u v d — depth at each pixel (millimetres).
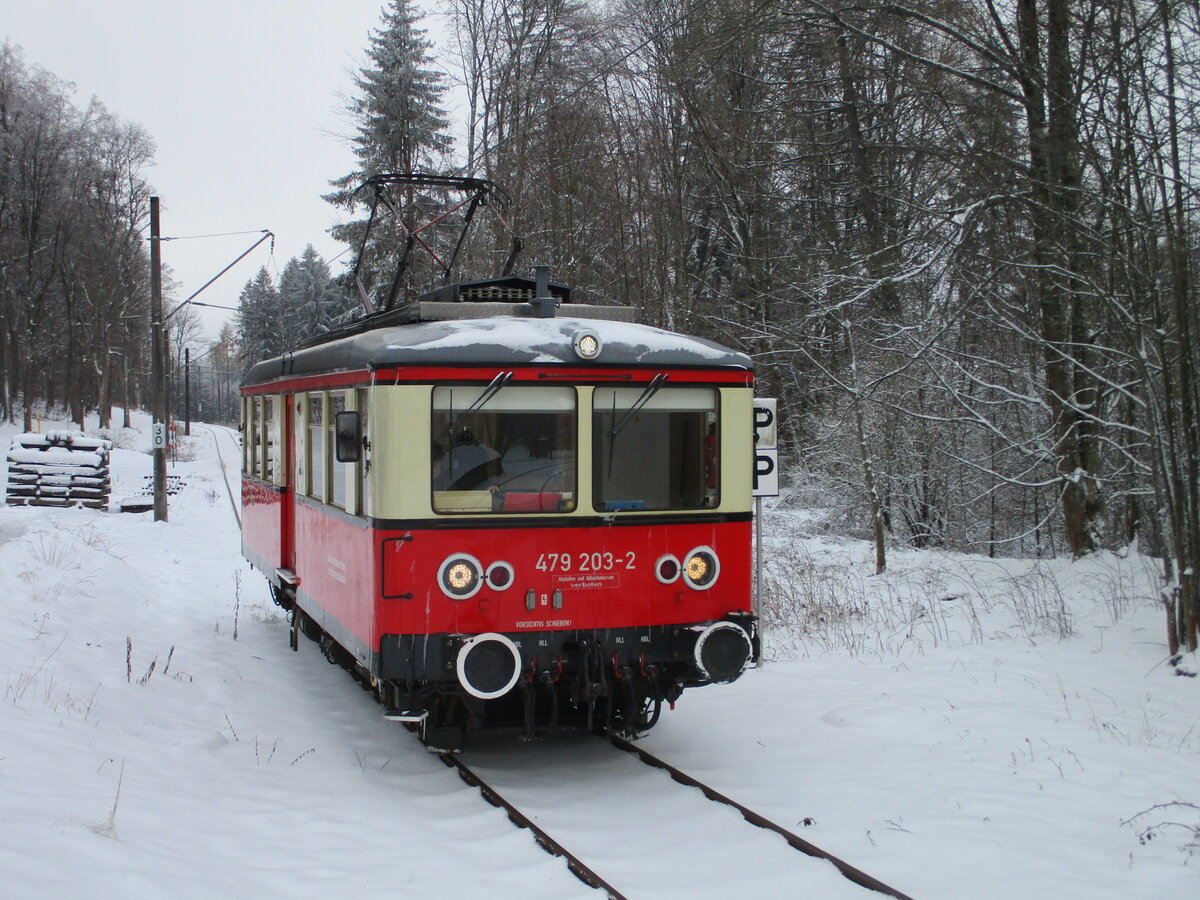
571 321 6984
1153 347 10094
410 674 6145
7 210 51906
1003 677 8820
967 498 17562
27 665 7691
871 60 17375
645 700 7270
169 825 5168
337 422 6594
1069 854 5141
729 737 7395
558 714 6734
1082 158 10805
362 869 4961
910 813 5758
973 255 13086
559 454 6449
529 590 6332
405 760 6973
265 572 10594
